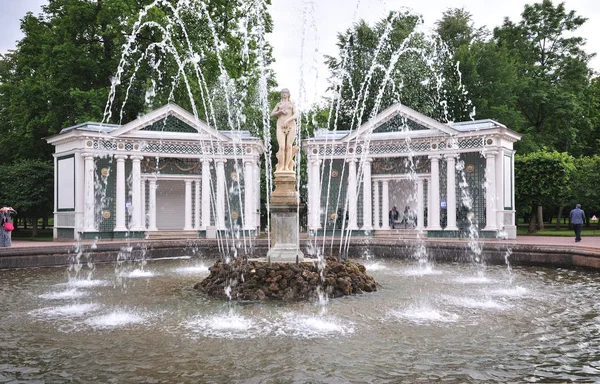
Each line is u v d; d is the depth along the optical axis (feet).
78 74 128.36
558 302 42.11
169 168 116.57
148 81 127.24
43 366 25.89
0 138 148.36
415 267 68.18
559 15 177.68
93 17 127.03
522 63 175.94
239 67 147.13
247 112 153.48
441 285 51.49
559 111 165.48
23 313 38.58
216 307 40.24
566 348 28.78
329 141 115.65
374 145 114.52
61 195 111.45
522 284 52.16
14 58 167.63
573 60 175.22
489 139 103.19
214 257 86.43
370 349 28.63
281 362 26.35
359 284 46.83
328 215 117.19
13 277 59.88
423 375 24.38
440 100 157.28
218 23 142.31
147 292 47.83
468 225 107.76
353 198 114.32
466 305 40.83
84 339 30.94
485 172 106.32
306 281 44.19
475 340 30.42
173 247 85.05
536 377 24.11
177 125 113.39
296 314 37.52
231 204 117.70
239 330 32.96
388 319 35.88
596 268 62.18
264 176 162.50
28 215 133.59
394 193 128.77
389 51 161.89
